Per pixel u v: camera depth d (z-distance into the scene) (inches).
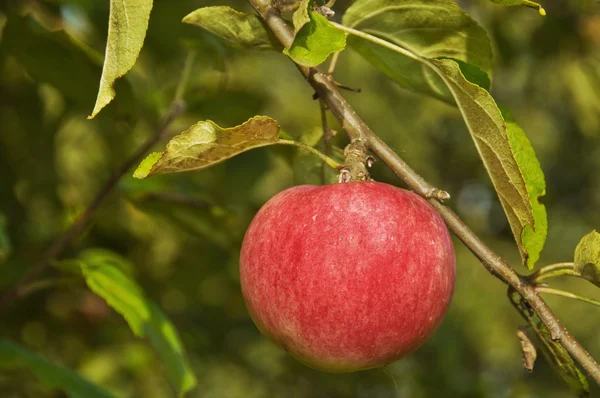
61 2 35.7
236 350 53.1
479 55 26.7
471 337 70.2
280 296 24.9
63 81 32.2
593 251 24.2
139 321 30.0
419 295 24.8
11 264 37.6
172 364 30.3
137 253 48.0
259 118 24.4
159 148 39.9
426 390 49.0
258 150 36.8
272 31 26.2
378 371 46.8
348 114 25.7
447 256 25.3
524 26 45.7
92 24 37.5
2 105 38.4
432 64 24.5
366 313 24.6
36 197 40.9
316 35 24.1
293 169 29.0
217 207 33.3
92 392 30.6
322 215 24.8
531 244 25.8
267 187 66.5
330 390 50.5
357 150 25.5
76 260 30.5
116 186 33.2
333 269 24.5
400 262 24.6
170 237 49.3
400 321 24.7
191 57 32.8
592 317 88.7
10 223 39.9
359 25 26.8
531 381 78.2
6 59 33.9
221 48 31.4
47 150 39.7
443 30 26.5
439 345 50.7
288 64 77.0
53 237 42.6
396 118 69.1
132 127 32.4
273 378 53.3
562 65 47.9
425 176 67.6
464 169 69.4
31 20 31.0
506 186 24.4
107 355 50.4
